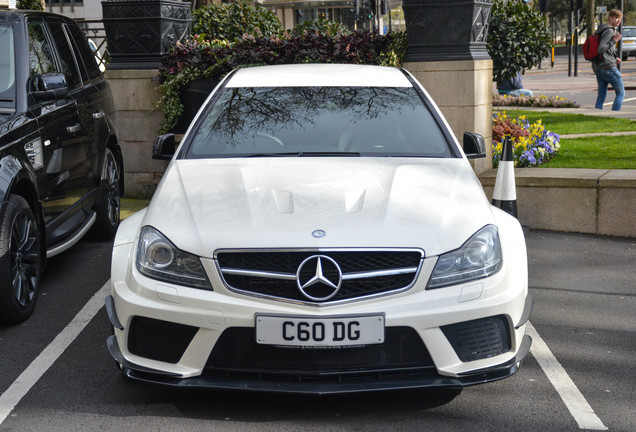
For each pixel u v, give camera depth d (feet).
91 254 21.99
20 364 14.19
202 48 28.76
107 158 23.16
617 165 27.99
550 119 46.93
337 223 11.84
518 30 32.91
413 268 11.50
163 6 29.19
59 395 12.84
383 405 12.45
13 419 11.96
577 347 15.20
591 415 12.14
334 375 11.41
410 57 26.99
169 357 11.73
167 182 13.78
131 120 29.76
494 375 11.90
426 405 12.47
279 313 11.19
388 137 15.46
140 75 29.37
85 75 22.41
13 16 19.36
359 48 28.43
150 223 12.28
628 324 16.57
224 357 11.50
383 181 13.39
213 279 11.44
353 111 16.11
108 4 29.32
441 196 12.93
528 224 25.21
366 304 11.28
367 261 11.46
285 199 12.67
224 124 15.75
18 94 17.72
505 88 61.62
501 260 12.14
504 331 11.94
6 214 15.47
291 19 122.62
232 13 34.35
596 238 24.14
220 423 11.80
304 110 16.12
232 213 12.22
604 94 51.44
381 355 11.43
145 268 11.84
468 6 25.91
